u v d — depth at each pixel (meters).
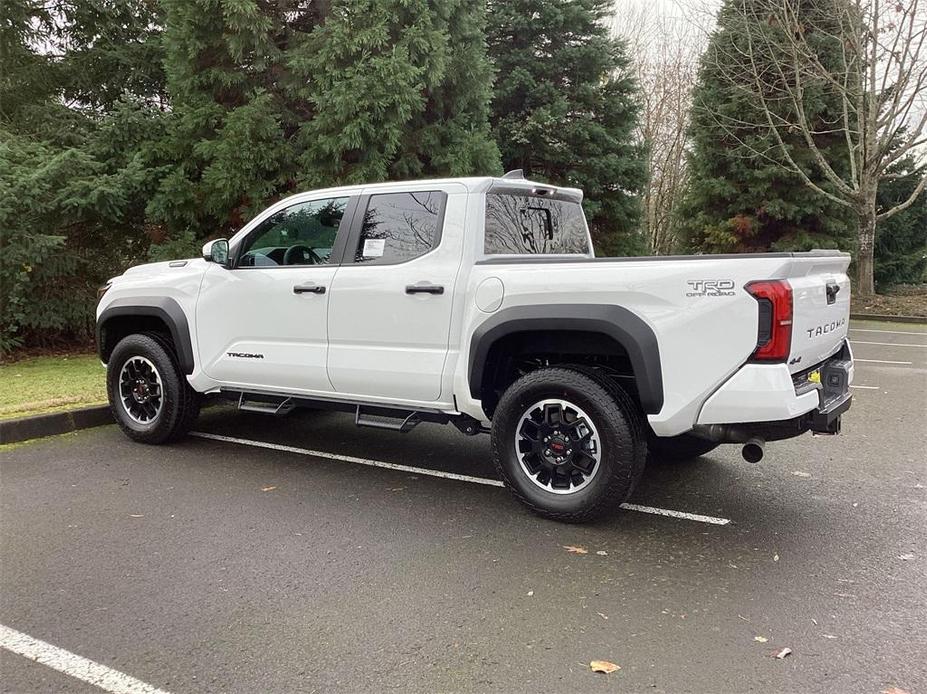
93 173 9.70
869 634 2.97
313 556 3.73
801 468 5.33
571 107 17.33
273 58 10.28
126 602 3.23
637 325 3.83
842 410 4.08
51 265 9.44
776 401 3.56
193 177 10.50
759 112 18.77
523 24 16.73
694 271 3.71
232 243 5.46
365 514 4.34
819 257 3.95
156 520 4.22
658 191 28.20
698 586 3.41
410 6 10.23
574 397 4.02
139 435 5.86
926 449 5.87
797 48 16.23
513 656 2.81
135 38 11.91
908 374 9.71
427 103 11.62
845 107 16.59
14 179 8.39
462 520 4.25
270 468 5.29
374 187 4.88
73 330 10.42
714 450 5.83
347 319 4.80
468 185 4.50
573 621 3.08
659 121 27.86
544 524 4.19
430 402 4.58
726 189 19.45
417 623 3.06
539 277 4.09
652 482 4.99
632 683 2.63
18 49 11.03
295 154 10.47
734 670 2.71
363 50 9.99
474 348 4.27
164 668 2.73
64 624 3.04
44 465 5.30
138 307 5.79
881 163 16.88
